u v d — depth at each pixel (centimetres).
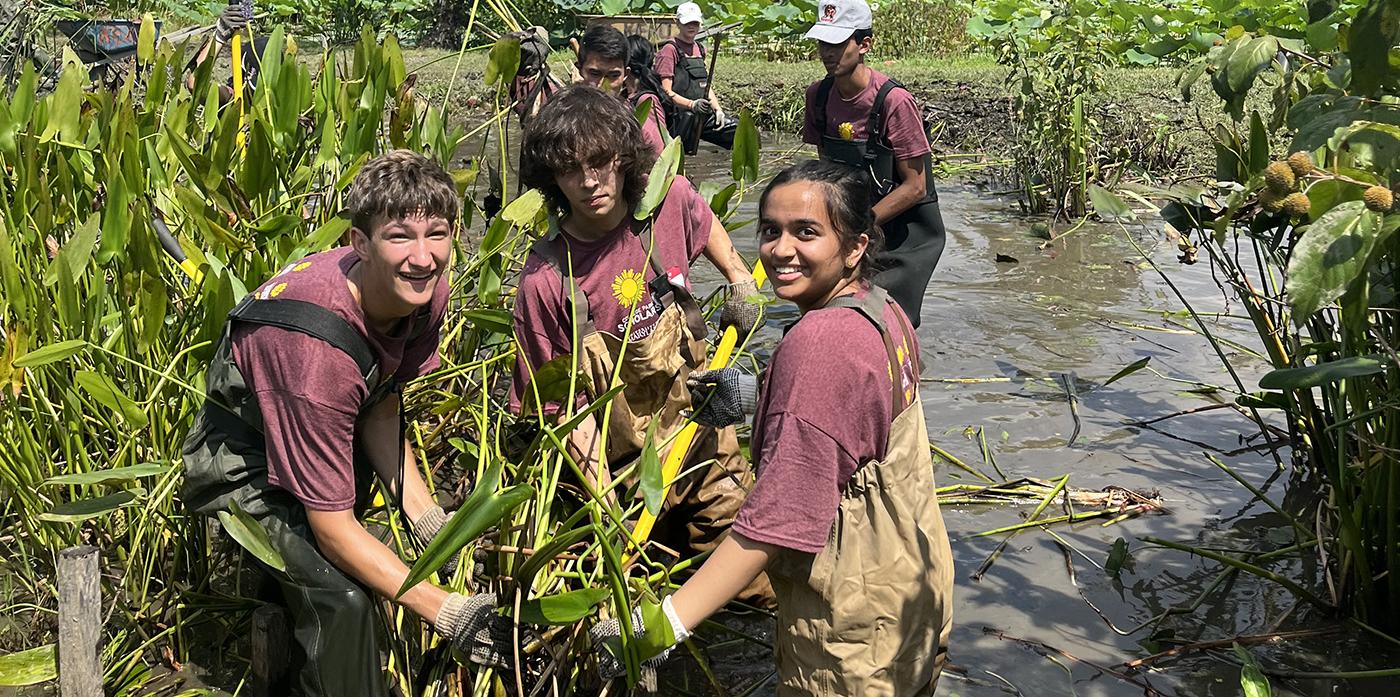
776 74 1498
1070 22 915
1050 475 437
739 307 350
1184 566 375
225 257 359
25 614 345
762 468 229
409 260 242
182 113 386
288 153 395
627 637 238
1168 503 415
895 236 525
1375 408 315
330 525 259
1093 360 554
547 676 277
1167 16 1459
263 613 296
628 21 1180
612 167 300
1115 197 367
